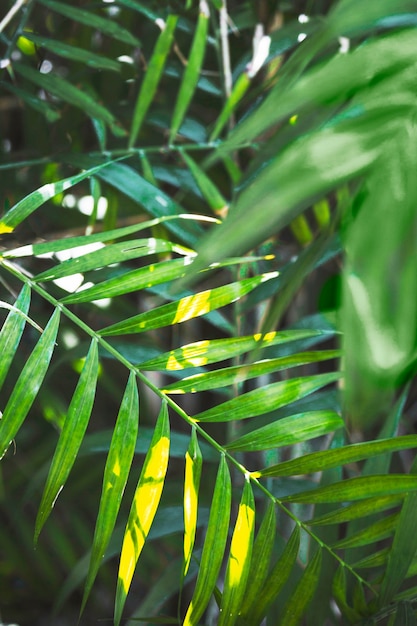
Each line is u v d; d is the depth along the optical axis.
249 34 1.42
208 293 0.93
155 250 0.94
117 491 0.90
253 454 1.49
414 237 0.58
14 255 0.92
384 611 1.02
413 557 0.96
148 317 0.92
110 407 1.82
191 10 1.35
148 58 1.45
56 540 1.58
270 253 1.30
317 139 0.60
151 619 1.02
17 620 1.77
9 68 1.28
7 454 1.62
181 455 1.23
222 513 0.93
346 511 0.97
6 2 1.43
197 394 1.85
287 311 1.52
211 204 1.22
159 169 1.37
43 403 1.38
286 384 0.95
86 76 1.45
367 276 0.59
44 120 1.45
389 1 0.64
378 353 0.63
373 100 0.60
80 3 1.47
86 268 0.92
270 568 1.16
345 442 1.15
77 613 1.83
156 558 1.54
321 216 1.28
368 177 0.59
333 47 1.05
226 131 1.36
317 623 1.07
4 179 1.43
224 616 0.93
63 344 1.43
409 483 0.94
